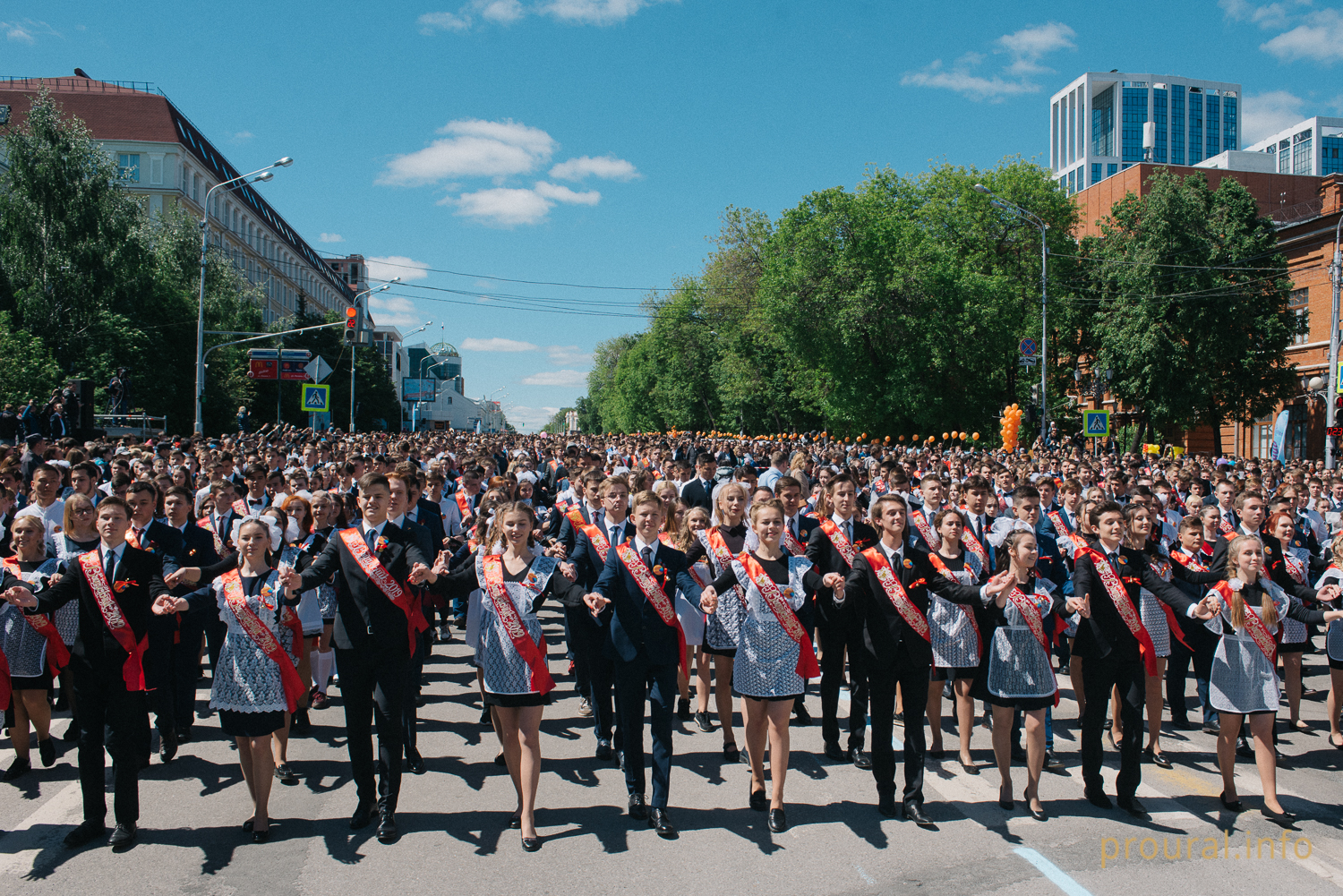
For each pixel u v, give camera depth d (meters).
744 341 53.69
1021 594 5.16
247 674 4.71
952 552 5.39
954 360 36.78
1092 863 4.51
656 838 4.78
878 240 36.91
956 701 6.01
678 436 34.59
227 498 7.73
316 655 6.95
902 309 36.50
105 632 4.64
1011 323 37.47
